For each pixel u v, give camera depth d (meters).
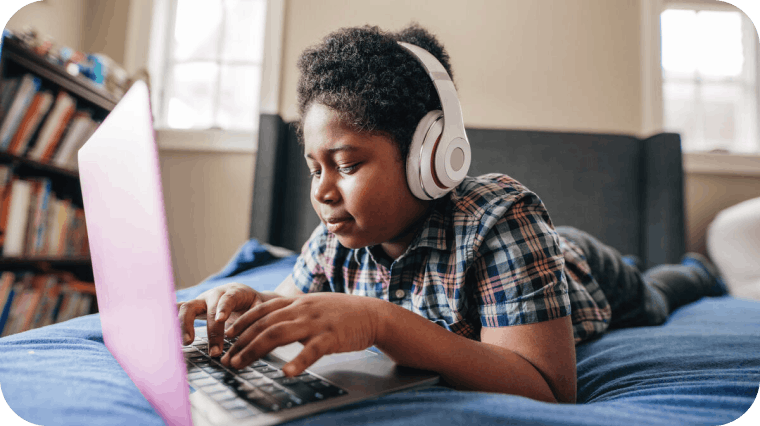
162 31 2.14
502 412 0.31
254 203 1.68
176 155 1.96
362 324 0.35
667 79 2.21
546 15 1.99
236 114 2.14
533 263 0.46
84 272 1.69
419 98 0.46
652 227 1.80
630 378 0.52
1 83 1.22
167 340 0.26
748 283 1.69
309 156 0.45
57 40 1.81
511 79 1.96
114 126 0.34
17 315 1.33
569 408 0.34
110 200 0.36
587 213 1.84
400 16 1.95
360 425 0.28
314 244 0.73
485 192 0.53
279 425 0.27
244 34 2.17
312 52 0.48
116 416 0.30
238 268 1.33
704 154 2.02
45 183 1.48
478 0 1.98
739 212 1.74
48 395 0.33
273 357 0.41
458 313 0.50
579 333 0.70
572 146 1.87
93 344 0.50
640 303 0.95
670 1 2.24
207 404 0.29
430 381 0.37
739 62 2.22
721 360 0.57
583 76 1.97
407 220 0.49
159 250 0.25
